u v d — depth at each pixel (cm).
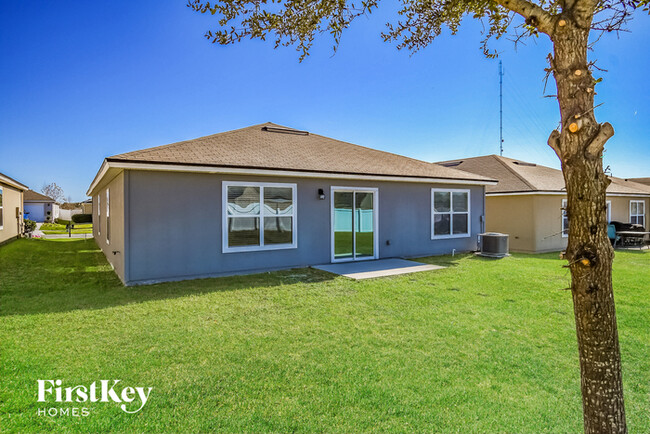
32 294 692
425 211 1223
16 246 1501
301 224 995
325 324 511
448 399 314
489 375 359
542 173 1744
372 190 1111
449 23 316
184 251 838
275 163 947
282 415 289
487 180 1320
